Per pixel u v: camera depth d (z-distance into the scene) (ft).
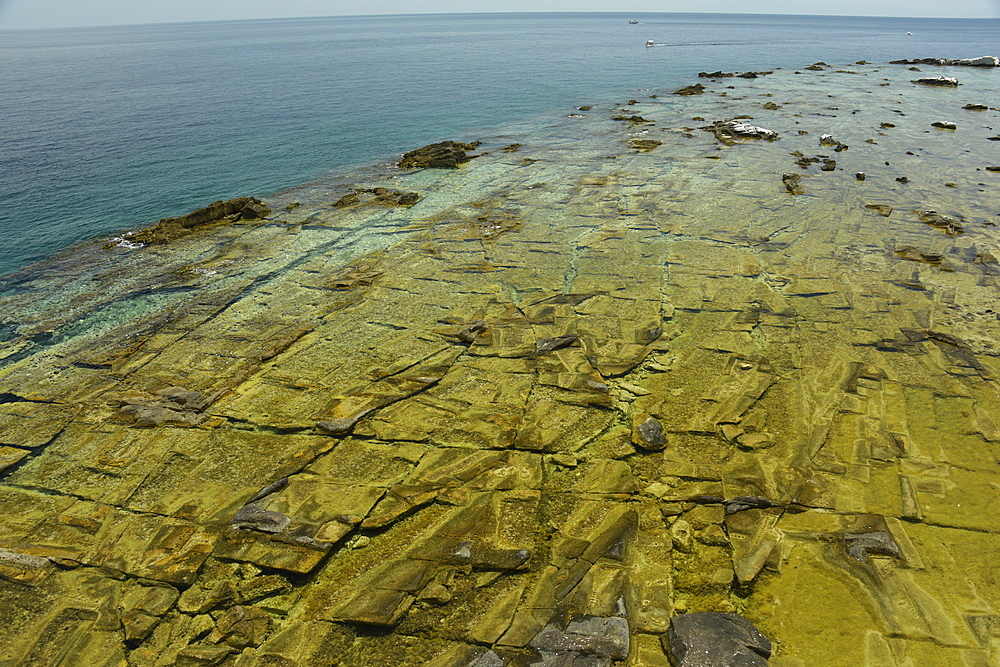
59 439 35.99
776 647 22.71
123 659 23.45
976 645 22.54
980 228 63.46
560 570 26.20
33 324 50.01
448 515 29.37
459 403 37.68
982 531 27.53
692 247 60.95
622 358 41.86
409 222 71.72
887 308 47.55
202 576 26.66
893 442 33.19
